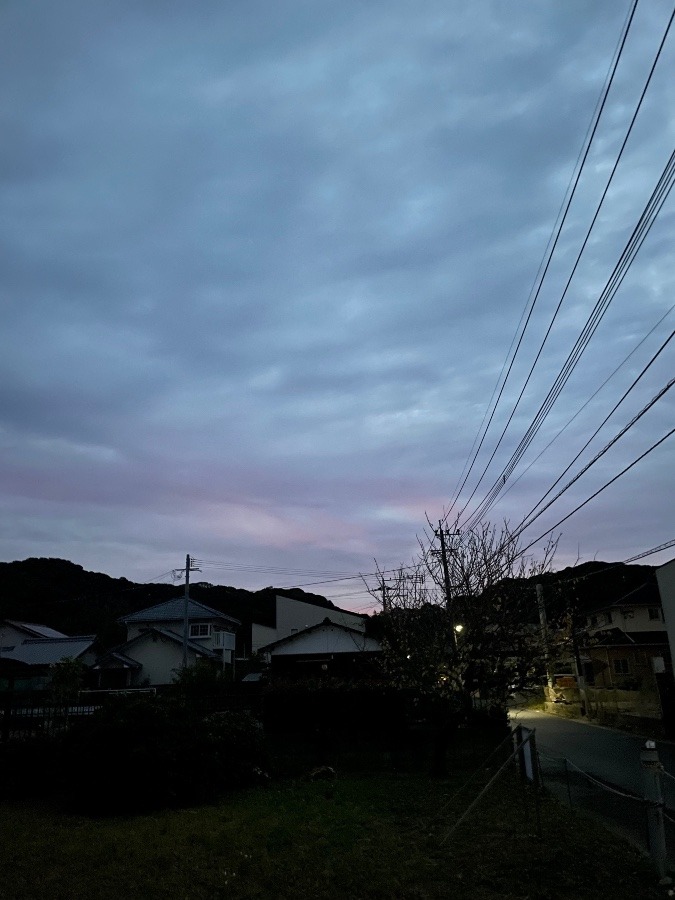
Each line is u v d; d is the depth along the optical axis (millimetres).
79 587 59844
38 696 14453
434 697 13945
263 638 50531
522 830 8578
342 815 9781
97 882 6641
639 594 41719
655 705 30203
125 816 10383
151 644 38688
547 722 30141
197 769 11414
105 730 11023
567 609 21125
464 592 14656
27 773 12008
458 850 7738
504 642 13922
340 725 16625
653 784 6629
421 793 11695
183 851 7820
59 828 9312
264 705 16844
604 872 6699
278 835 8484
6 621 40219
